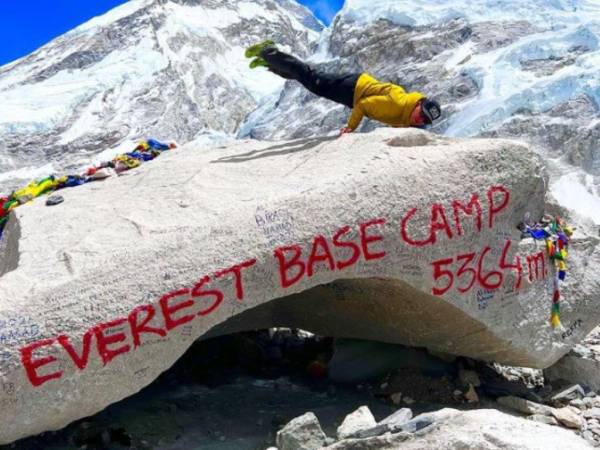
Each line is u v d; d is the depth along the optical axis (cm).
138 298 348
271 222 380
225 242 369
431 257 425
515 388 510
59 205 522
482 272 450
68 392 335
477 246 446
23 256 398
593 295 514
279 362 577
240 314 525
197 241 366
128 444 406
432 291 429
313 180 412
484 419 310
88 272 346
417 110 515
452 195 433
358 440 321
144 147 717
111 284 347
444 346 492
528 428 299
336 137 517
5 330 324
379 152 436
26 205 540
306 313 525
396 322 480
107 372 342
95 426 418
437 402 481
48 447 397
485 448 283
